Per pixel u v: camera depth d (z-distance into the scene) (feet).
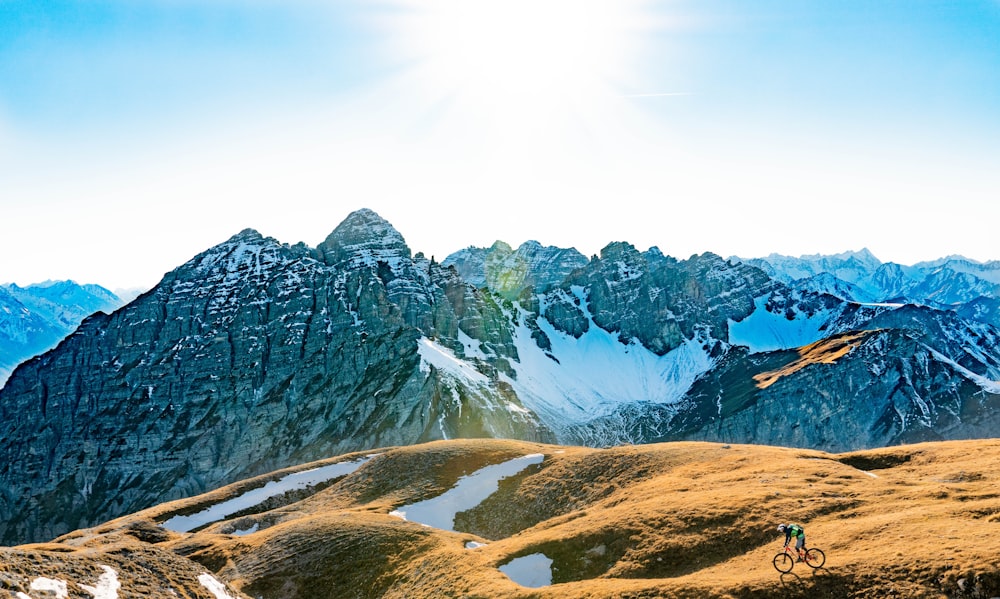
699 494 243.19
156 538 351.46
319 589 241.76
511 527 317.83
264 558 270.26
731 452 322.55
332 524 290.35
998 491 189.26
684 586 158.30
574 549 212.64
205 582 187.73
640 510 232.32
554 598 171.73
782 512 200.23
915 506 187.93
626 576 186.60
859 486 223.51
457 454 414.21
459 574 209.46
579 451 396.57
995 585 128.06
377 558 250.16
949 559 139.54
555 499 326.85
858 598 138.41
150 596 156.97
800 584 147.54
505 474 376.07
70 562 156.15
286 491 457.68
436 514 341.00
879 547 157.89
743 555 179.42
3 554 142.31
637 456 341.41
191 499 463.01
